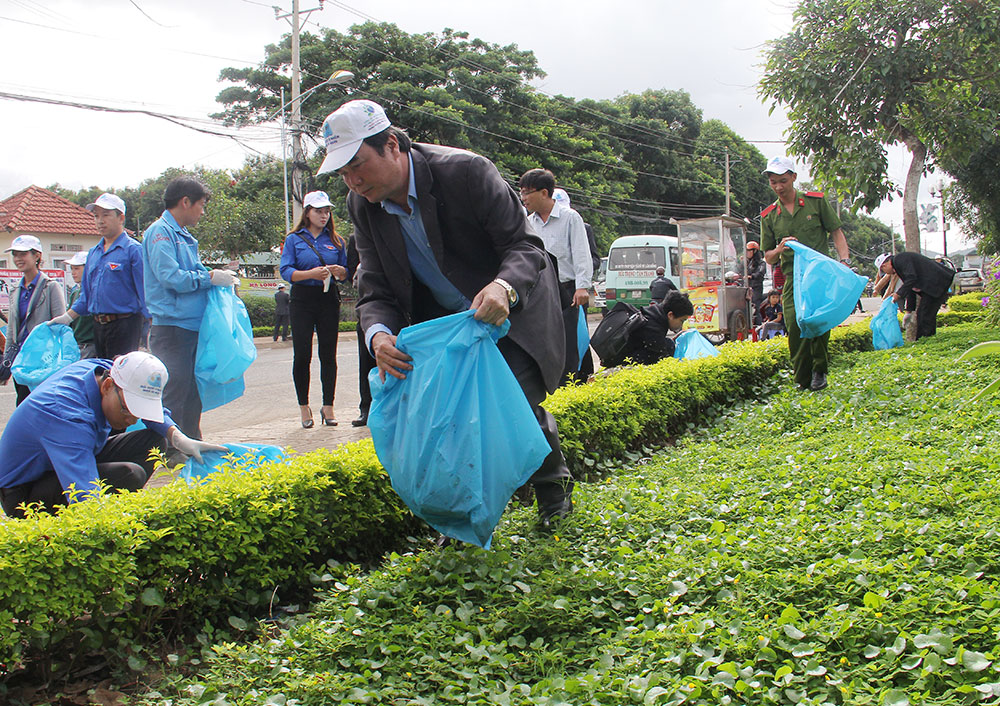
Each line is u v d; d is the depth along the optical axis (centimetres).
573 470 564
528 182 713
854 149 1267
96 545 314
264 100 3697
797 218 816
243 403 1031
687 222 2009
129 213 5100
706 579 334
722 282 1931
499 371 351
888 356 1049
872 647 264
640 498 466
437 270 384
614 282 2414
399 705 268
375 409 356
